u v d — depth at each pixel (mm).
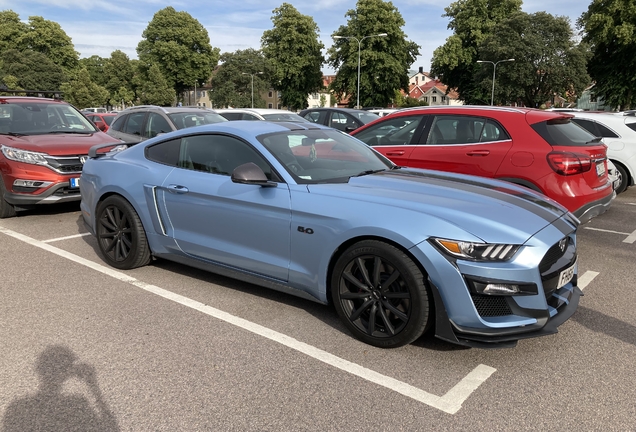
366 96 56500
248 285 4277
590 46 44969
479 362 2980
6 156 6590
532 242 2824
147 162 4406
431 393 2641
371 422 2395
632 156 8742
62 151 6680
